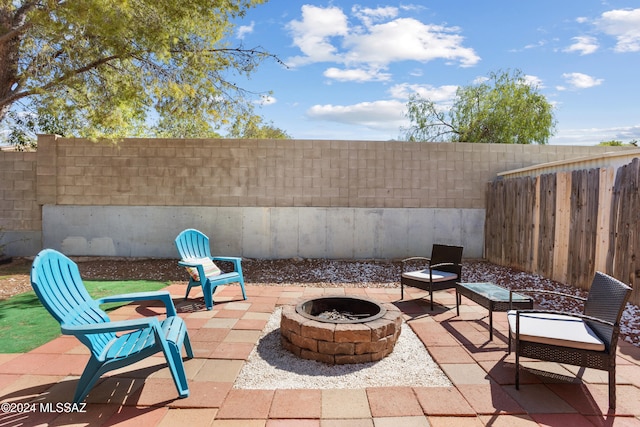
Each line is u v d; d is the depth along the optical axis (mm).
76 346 3467
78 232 7895
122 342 2746
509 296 3727
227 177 7887
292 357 3312
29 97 6328
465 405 2465
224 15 7164
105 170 7844
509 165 8148
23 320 4203
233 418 2312
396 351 3451
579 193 5574
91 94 6516
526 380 2824
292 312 3568
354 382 2844
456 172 8094
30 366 3041
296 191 7930
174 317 3148
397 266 7488
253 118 7812
